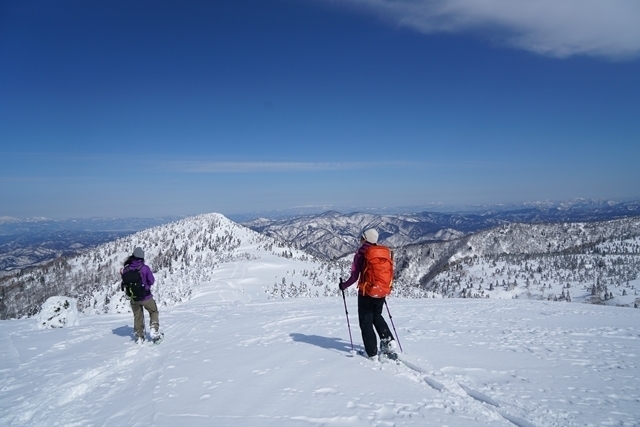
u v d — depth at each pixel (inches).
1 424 176.7
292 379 202.8
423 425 141.5
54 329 435.5
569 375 201.3
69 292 5241.1
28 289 5580.7
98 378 243.0
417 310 510.3
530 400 164.2
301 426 144.6
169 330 394.0
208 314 515.2
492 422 145.4
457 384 187.5
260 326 389.7
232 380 206.7
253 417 155.6
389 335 234.5
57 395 210.8
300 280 5659.5
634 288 6250.0
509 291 7003.0
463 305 575.2
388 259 236.1
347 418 149.3
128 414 171.5
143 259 335.0
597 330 340.5
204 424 151.2
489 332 331.6
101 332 402.9
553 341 290.8
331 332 340.5
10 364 286.8
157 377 222.4
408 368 219.6
